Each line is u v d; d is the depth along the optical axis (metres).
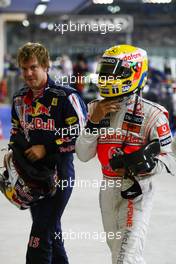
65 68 47.75
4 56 71.50
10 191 11.57
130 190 10.21
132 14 74.38
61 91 11.38
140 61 10.22
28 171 11.15
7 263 15.20
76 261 15.20
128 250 9.93
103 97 10.26
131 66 10.10
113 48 10.33
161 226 18.70
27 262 11.56
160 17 75.62
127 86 10.11
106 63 10.14
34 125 11.54
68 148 11.52
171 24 75.69
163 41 75.12
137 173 9.98
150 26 75.44
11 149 11.65
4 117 46.03
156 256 15.78
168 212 20.58
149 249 16.38
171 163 10.23
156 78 41.31
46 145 11.53
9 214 20.30
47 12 61.06
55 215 11.53
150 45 74.94
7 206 21.48
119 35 53.00
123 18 44.12
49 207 11.51
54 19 56.66
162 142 10.14
